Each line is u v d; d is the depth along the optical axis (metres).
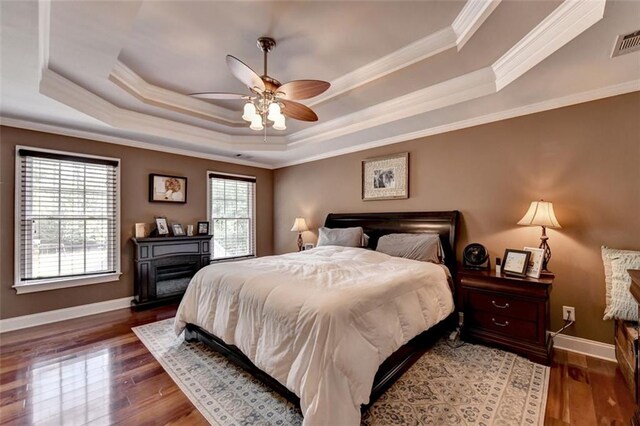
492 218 3.11
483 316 2.71
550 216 2.53
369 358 1.65
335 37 2.25
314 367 1.54
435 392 1.99
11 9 1.43
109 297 3.79
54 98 2.53
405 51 2.43
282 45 2.35
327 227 4.54
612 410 1.79
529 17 1.81
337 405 1.48
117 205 3.86
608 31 1.71
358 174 4.38
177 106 3.46
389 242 3.46
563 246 2.67
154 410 1.83
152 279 3.96
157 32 2.17
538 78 2.29
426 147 3.63
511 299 2.55
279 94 2.22
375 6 1.91
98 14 1.74
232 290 2.28
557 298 2.69
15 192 3.14
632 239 2.37
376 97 3.13
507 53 2.24
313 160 5.09
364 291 1.91
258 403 1.90
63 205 3.47
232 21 2.05
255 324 1.99
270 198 5.88
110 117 3.23
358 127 3.63
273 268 2.56
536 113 2.82
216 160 5.02
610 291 2.27
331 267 2.59
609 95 2.46
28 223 3.24
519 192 2.93
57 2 1.63
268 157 5.14
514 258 2.73
